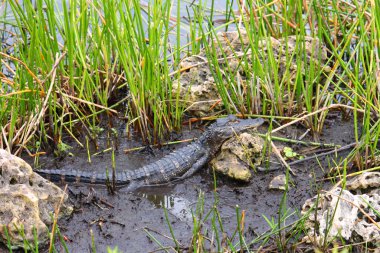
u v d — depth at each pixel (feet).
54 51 31.24
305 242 24.16
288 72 31.42
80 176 27.78
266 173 28.66
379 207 24.52
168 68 33.32
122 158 29.91
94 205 26.48
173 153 29.35
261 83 32.04
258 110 32.14
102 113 32.73
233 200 27.17
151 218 26.03
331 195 25.12
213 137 29.50
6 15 40.81
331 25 38.22
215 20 41.27
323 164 29.14
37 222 23.93
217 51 34.91
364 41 31.50
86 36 34.58
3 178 24.30
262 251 23.88
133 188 27.86
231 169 28.17
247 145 28.96
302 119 31.22
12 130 28.66
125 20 29.55
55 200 25.41
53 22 30.60
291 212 26.27
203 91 32.71
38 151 29.94
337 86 30.89
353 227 24.02
